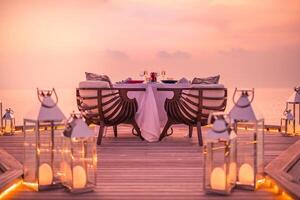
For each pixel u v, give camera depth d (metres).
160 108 6.68
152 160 4.89
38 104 3.66
